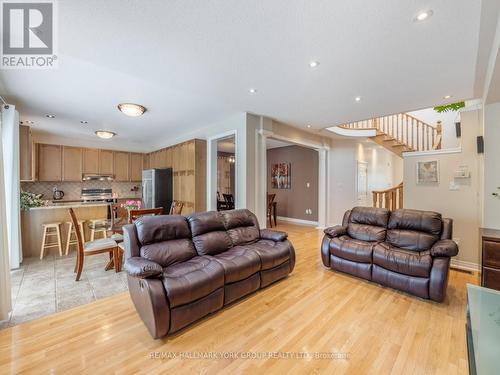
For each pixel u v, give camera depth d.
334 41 2.00
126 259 2.26
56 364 1.61
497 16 1.67
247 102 3.56
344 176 6.33
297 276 3.19
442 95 3.18
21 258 3.56
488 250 2.42
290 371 1.58
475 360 1.34
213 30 1.87
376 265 2.89
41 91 3.18
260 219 4.35
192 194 4.92
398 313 2.29
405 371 1.58
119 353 1.73
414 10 1.63
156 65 2.44
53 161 5.87
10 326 2.03
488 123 2.95
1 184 2.10
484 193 2.98
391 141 6.02
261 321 2.15
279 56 2.25
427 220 2.97
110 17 1.72
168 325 1.85
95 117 4.42
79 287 2.77
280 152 7.80
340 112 3.99
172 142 6.45
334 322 2.14
